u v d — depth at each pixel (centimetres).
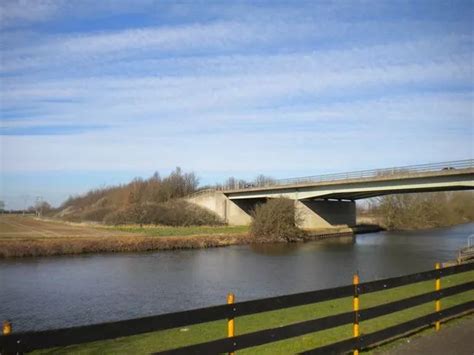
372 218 10450
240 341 710
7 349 493
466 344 943
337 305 1720
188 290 2742
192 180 11575
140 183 11556
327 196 7544
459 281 2262
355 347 876
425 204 9988
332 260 4247
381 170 6009
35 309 2270
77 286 2894
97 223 9406
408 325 998
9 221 11662
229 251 5100
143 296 2566
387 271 3522
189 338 1273
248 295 2561
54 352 1138
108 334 569
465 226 10519
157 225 8338
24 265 3853
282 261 4178
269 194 7938
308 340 1095
